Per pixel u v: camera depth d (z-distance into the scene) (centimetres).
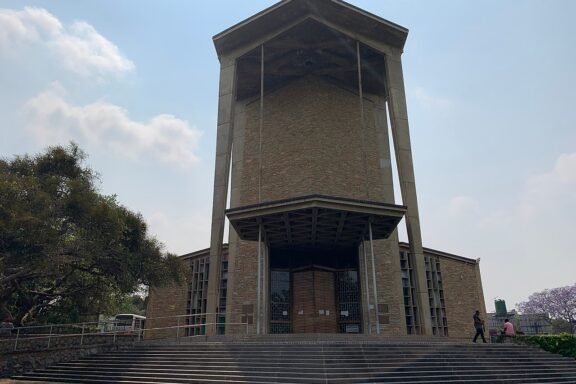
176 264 2061
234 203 2345
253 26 2105
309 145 2214
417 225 1877
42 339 1541
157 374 1175
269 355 1131
